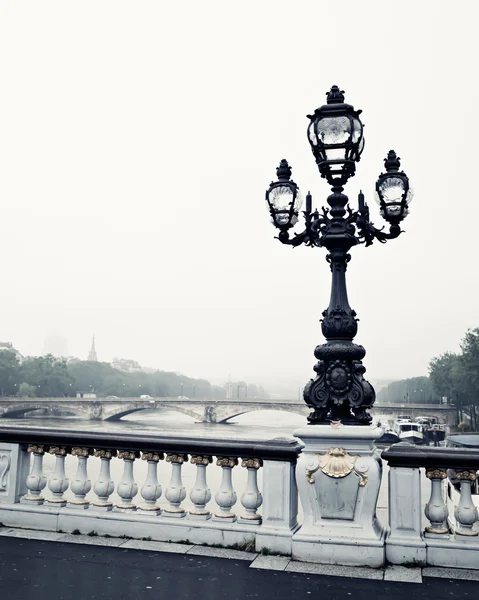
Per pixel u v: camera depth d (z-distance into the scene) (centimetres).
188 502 1506
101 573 600
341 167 690
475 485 1265
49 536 723
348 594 549
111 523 727
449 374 12300
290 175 707
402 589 561
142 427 12556
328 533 641
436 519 642
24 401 13288
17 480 778
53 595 541
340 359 657
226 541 686
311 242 693
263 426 15488
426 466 646
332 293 677
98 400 13600
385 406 12056
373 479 635
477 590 560
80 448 768
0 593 545
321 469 646
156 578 587
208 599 536
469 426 12025
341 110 675
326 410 661
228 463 710
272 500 674
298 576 594
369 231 665
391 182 655
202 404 13212
